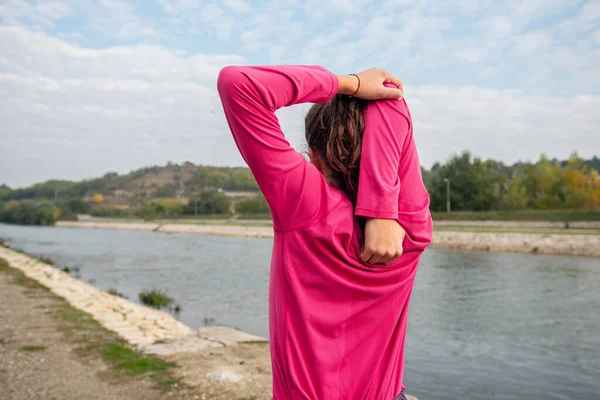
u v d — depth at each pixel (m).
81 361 7.04
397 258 1.08
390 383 1.16
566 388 8.30
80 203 139.62
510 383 8.55
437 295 17.91
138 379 6.21
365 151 1.08
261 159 1.01
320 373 1.06
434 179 71.06
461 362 9.79
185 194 144.25
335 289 1.05
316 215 1.04
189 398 5.54
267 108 1.01
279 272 1.10
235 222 91.38
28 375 6.39
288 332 1.08
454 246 40.91
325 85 1.06
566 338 11.67
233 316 15.04
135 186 161.38
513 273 23.94
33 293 14.23
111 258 36.41
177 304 17.28
